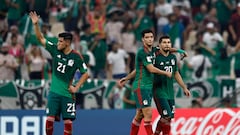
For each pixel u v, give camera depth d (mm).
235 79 50125
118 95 49125
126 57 55344
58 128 44969
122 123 45594
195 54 55125
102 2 61031
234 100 50000
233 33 60469
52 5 60438
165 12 61062
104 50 55562
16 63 52531
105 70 55000
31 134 44906
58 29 57844
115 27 58562
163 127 39031
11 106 48594
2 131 44812
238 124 45062
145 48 37844
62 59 37562
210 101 50031
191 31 59812
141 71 37969
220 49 57094
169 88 38781
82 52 54844
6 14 59344
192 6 64250
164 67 38438
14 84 48625
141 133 43969
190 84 49844
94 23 58875
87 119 45469
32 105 48594
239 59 55969
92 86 49062
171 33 59094
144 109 37969
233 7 63156
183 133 44938
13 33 55875
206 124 45062
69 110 37812
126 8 61938
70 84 37938
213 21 61469
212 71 55344
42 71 52531
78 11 59781
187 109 45125
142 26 59812
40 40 37625
